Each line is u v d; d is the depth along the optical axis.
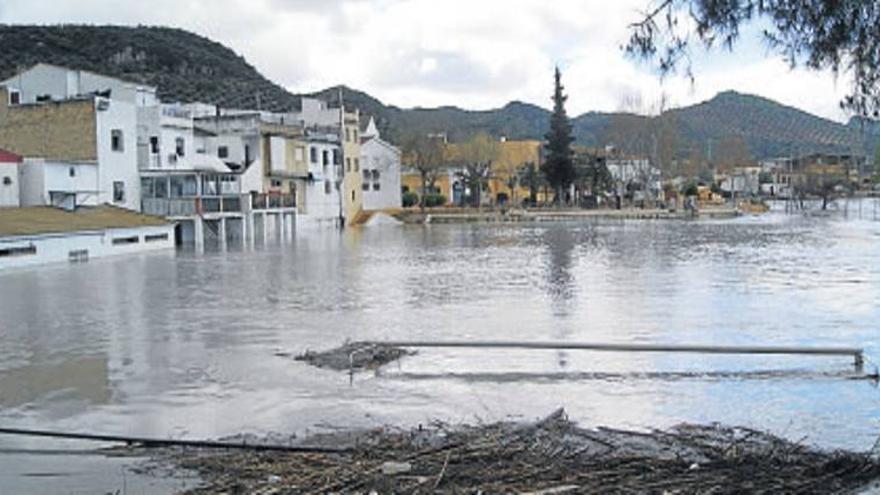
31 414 11.84
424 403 12.22
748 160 143.50
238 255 42.66
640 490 7.81
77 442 10.50
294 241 55.16
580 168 98.69
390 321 19.92
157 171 53.78
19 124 51.19
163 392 13.04
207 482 8.76
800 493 7.77
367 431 10.73
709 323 18.94
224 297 25.12
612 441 9.95
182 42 159.12
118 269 35.09
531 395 12.55
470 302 23.14
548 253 41.34
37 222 39.91
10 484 8.91
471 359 15.18
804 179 121.44
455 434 10.26
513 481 8.16
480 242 51.09
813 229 62.38
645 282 27.42
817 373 13.64
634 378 13.52
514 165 118.50
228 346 16.89
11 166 45.66
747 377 13.45
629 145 107.00
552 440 9.91
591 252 41.53
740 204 105.94
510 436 10.10
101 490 8.67
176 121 58.50
